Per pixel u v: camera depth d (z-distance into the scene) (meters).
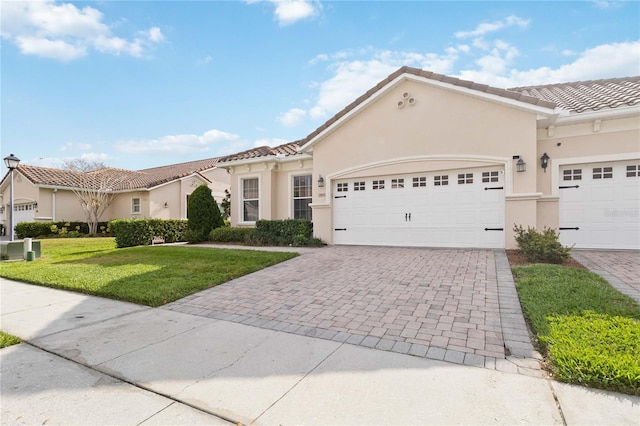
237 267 8.19
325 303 5.50
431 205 10.48
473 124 9.80
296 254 9.88
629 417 2.42
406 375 3.15
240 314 5.19
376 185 11.42
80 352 3.87
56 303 5.91
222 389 3.01
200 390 3.01
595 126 9.22
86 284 6.89
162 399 2.88
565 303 4.63
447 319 4.54
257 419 2.56
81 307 5.66
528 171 9.16
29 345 4.10
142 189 22.80
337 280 6.87
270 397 2.86
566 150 9.57
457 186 10.10
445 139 10.18
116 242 14.98
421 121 10.55
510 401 2.67
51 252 13.20
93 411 2.71
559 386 2.86
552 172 9.68
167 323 4.84
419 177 10.68
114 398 2.90
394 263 8.14
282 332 4.40
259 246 12.65
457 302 5.17
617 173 9.20
